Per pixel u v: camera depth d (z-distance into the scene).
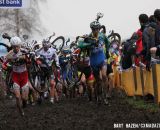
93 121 18.41
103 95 24.12
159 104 21.41
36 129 17.34
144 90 24.48
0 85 35.16
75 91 33.47
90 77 27.77
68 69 33.09
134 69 26.80
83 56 26.78
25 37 36.16
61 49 33.62
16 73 21.34
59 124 18.17
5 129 17.75
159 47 21.91
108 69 27.22
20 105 21.38
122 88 31.27
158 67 21.44
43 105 27.23
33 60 27.17
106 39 24.44
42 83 27.95
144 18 25.06
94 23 23.67
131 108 21.95
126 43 28.59
